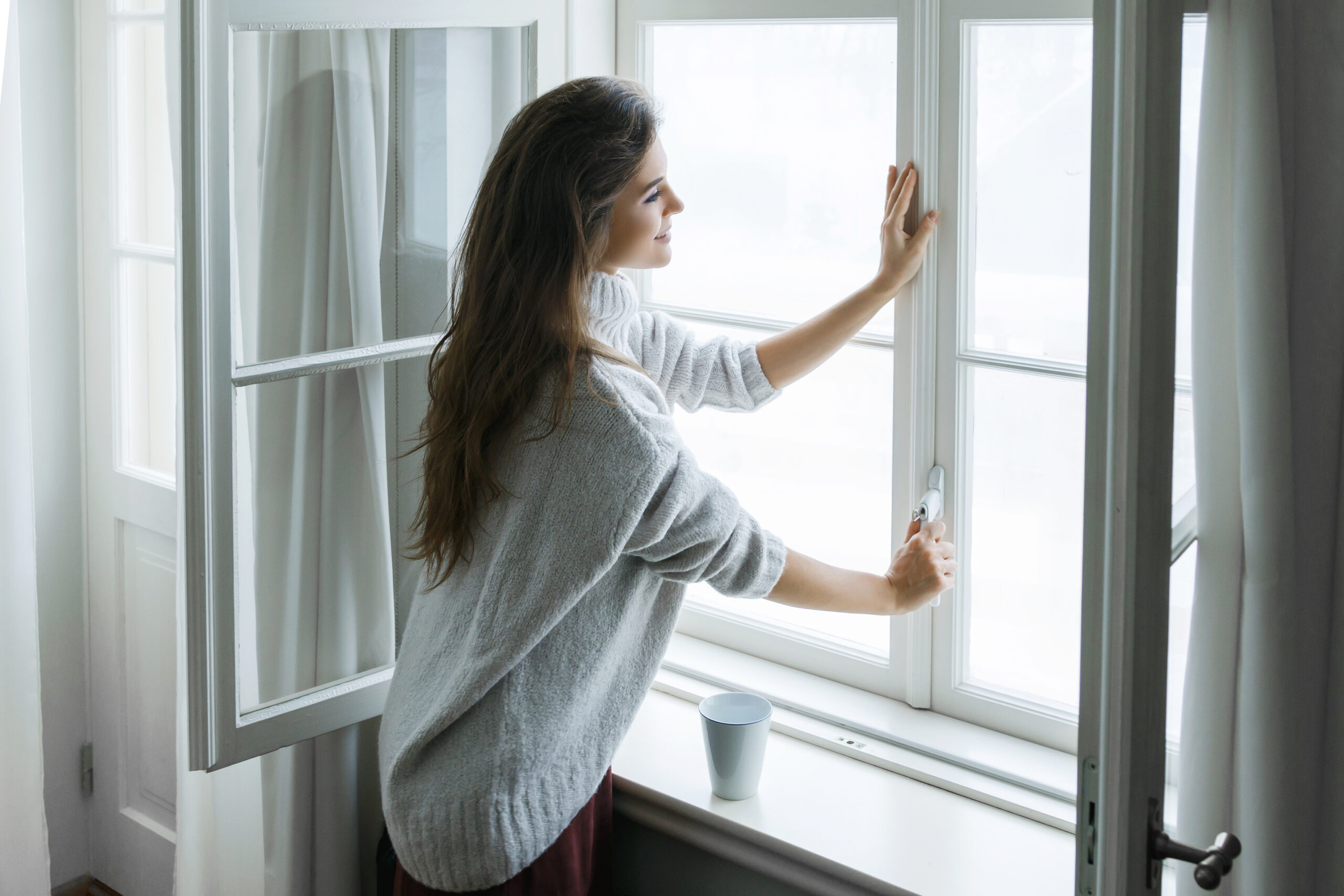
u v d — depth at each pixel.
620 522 1.15
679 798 1.43
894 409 1.54
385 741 1.33
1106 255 0.81
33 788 1.86
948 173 1.43
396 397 1.52
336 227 1.42
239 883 1.65
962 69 1.40
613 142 1.20
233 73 1.29
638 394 1.21
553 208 1.19
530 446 1.19
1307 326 1.05
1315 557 1.08
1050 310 1.41
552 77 1.63
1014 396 1.47
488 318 1.22
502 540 1.21
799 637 1.73
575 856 1.33
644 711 1.68
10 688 1.82
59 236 2.10
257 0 1.28
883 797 1.44
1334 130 1.02
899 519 1.55
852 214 1.63
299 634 1.46
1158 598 0.87
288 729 1.45
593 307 1.27
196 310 1.28
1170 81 0.82
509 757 1.22
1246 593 1.04
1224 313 0.97
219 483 1.33
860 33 1.58
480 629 1.21
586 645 1.24
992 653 1.55
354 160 1.42
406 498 1.55
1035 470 1.47
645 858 1.54
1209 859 0.86
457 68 1.51
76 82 2.08
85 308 2.14
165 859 2.14
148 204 2.04
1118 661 0.83
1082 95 1.34
